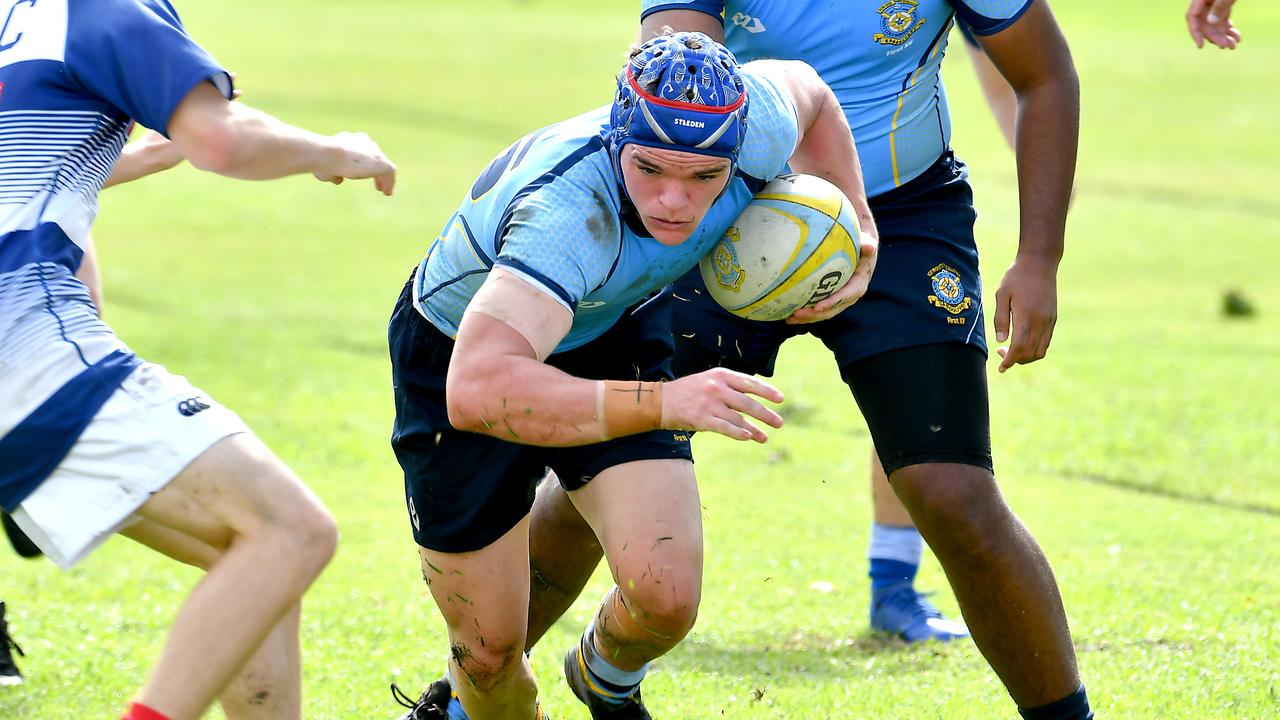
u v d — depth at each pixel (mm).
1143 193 67312
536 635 16281
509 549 13805
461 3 173375
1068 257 54750
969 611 14188
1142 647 18391
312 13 154875
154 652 18609
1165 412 33938
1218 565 22781
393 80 103625
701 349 15875
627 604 13367
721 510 26641
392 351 14305
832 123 14078
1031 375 37844
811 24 15547
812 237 13062
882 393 14609
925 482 14086
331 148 12953
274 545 11328
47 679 17406
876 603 20047
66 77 11969
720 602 21203
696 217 11836
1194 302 47500
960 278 15234
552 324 11555
